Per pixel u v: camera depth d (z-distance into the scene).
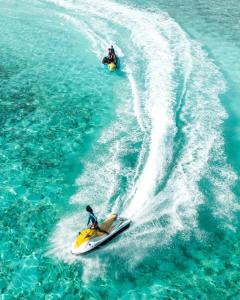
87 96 26.31
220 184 18.05
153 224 15.83
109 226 15.27
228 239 15.33
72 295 13.18
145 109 24.42
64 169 19.50
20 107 24.67
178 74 28.22
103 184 18.33
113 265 14.16
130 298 13.05
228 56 32.00
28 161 20.00
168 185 17.92
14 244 15.16
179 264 14.26
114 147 20.95
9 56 32.09
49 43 35.06
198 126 22.25
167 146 20.48
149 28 37.06
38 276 13.86
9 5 44.56
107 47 34.09
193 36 35.72
